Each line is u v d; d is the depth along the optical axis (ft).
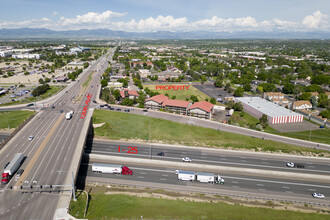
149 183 267.59
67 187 221.46
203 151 342.44
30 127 360.07
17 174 235.40
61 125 368.89
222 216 215.10
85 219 192.24
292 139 382.42
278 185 268.62
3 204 199.52
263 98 639.35
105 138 378.73
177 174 285.23
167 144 359.46
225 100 615.57
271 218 215.72
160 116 460.14
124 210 215.72
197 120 444.96
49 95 591.37
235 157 327.26
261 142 368.27
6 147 293.23
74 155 272.92
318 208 233.96
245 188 262.47
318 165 312.09
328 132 419.54
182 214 215.10
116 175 281.74
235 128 415.03
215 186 265.13
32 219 185.88
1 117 434.30
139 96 565.94
